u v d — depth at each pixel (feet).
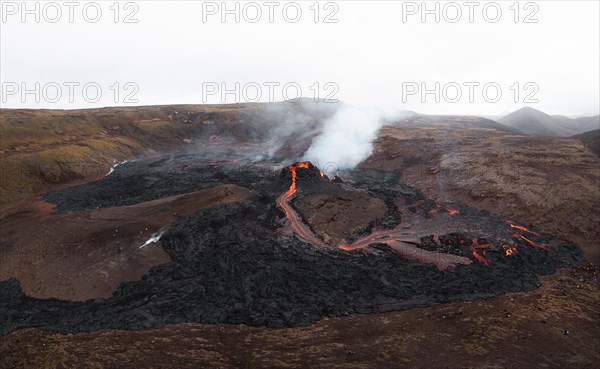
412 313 114.83
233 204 189.06
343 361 89.92
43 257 153.99
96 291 131.13
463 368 86.48
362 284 132.98
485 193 223.51
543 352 93.04
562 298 122.01
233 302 121.60
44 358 96.48
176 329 108.17
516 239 168.96
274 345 98.89
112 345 100.37
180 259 149.69
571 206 188.03
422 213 205.87
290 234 173.27
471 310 115.44
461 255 154.61
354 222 185.16
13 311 122.72
